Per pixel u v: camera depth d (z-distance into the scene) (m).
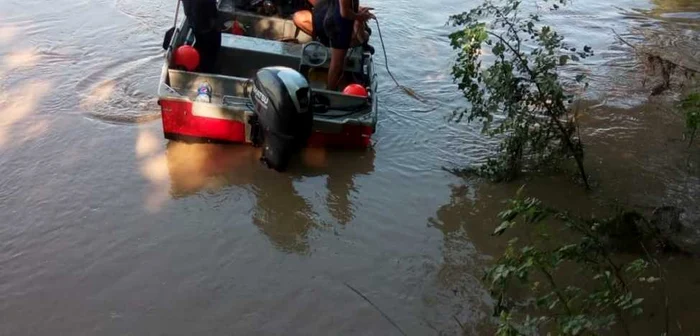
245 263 5.41
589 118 7.79
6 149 6.49
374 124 6.61
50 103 7.30
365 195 6.31
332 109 6.79
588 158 7.03
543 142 6.59
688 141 7.38
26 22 9.06
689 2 11.41
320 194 6.27
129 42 8.76
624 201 6.37
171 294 5.06
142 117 7.18
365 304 5.11
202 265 5.35
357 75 7.62
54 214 5.73
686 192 6.56
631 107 8.05
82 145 6.64
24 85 7.61
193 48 7.07
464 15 6.68
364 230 5.88
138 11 9.63
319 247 5.64
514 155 6.57
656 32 10.22
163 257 5.39
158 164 6.46
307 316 4.96
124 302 4.96
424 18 10.26
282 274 5.33
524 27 7.85
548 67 6.31
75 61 8.20
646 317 5.00
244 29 8.26
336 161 6.75
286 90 6.01
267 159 6.39
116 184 6.15
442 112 7.83
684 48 9.71
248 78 7.18
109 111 7.23
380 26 9.88
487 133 6.71
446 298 5.21
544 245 5.73
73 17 9.32
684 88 8.51
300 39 8.26
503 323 4.36
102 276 5.17
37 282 5.07
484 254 5.69
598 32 10.12
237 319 4.89
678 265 5.54
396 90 8.27
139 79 7.91
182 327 4.79
